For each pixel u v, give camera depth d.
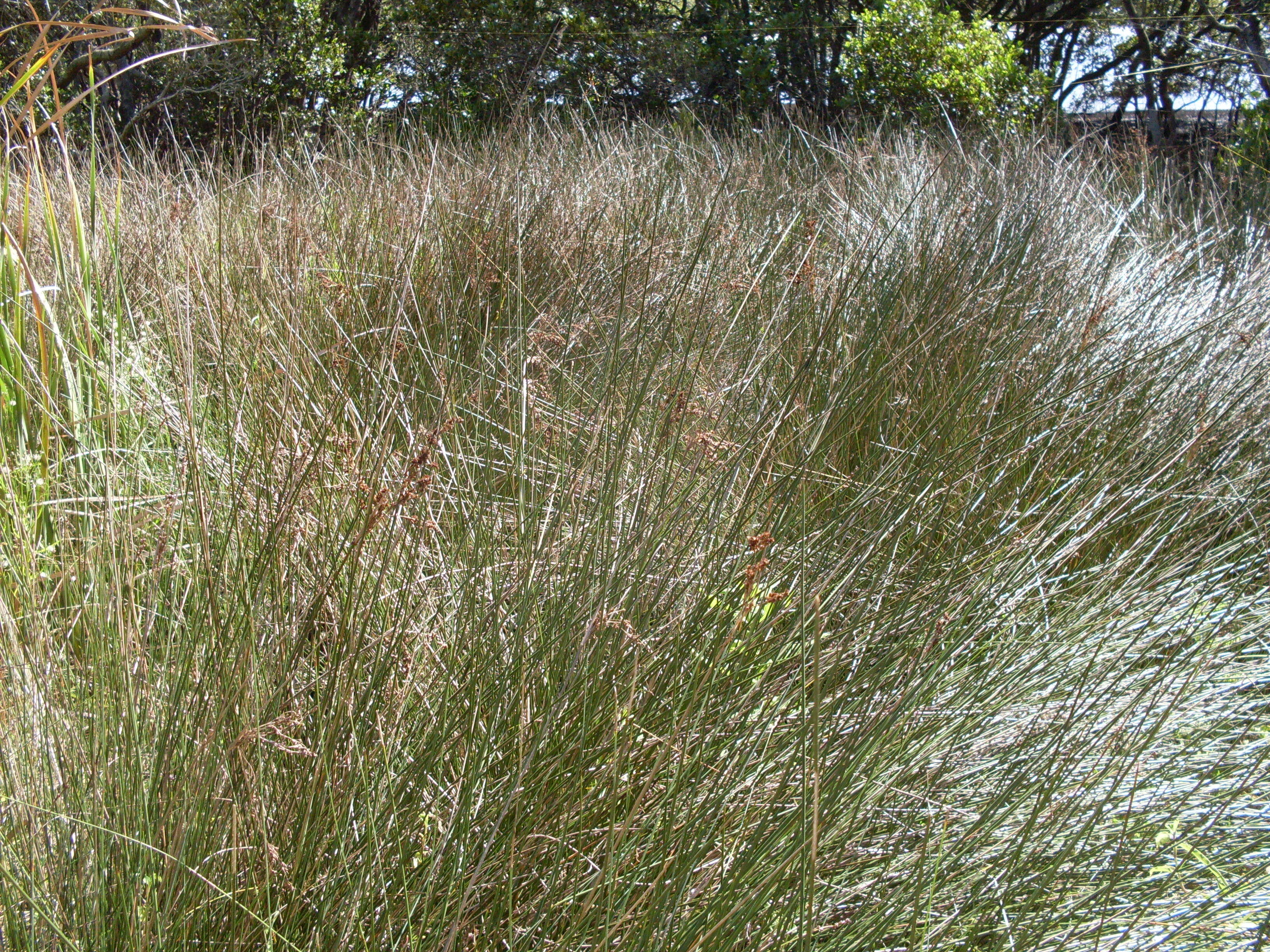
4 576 1.78
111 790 1.44
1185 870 1.69
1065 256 4.12
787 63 11.81
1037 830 1.70
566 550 1.98
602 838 1.61
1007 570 2.22
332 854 1.50
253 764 1.51
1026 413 2.80
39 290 2.23
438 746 1.63
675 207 4.77
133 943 1.32
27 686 1.52
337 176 5.16
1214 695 2.09
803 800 1.33
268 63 10.06
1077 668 2.12
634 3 11.89
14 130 2.48
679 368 2.83
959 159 6.05
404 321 3.09
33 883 1.33
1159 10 16.69
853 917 1.56
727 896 1.44
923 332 3.07
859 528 2.32
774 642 1.97
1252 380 3.21
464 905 1.34
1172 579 2.32
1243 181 7.28
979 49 10.47
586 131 7.07
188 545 1.94
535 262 3.80
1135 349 3.28
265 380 2.35
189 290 2.56
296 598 1.79
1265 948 1.54
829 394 2.65
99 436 2.29
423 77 11.01
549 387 2.86
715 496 2.24
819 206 5.00
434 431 2.04
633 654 1.81
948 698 1.96
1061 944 1.49
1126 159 6.74
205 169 5.04
